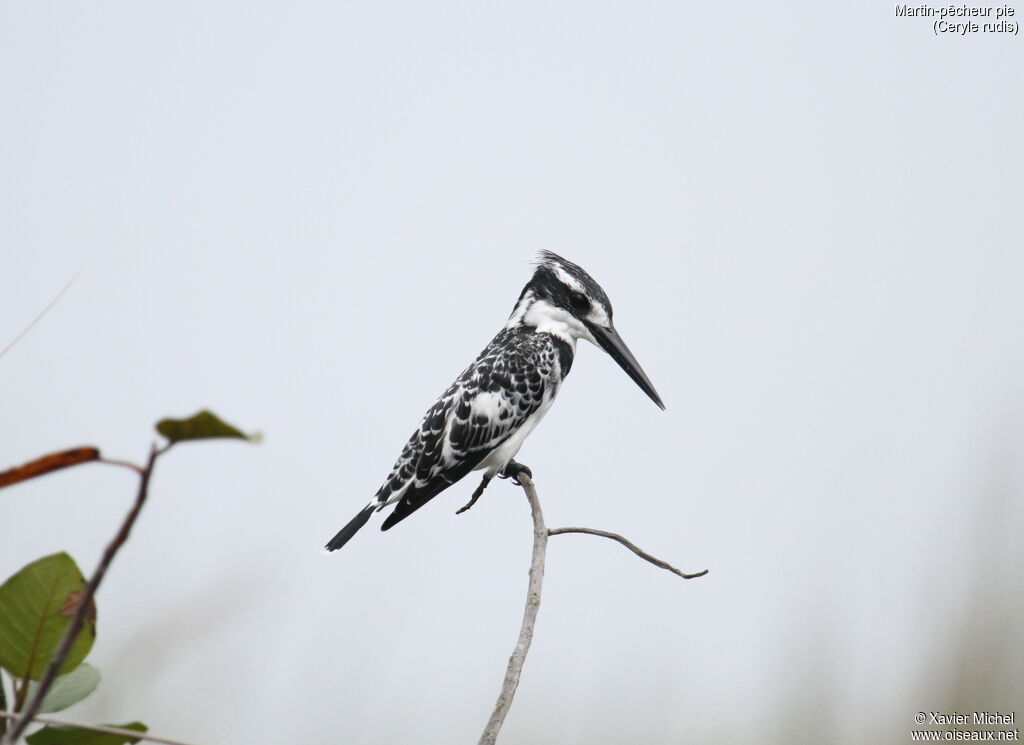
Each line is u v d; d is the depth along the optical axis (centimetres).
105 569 199
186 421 190
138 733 284
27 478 207
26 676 281
